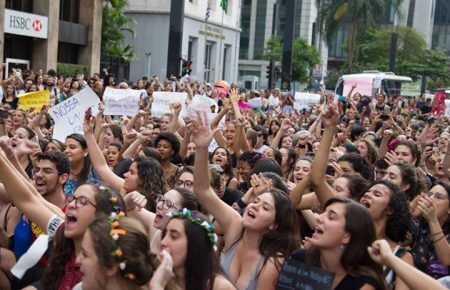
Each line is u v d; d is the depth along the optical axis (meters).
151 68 49.34
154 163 6.22
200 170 4.98
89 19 35.78
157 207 4.97
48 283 4.22
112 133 9.85
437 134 13.91
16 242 5.39
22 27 30.11
